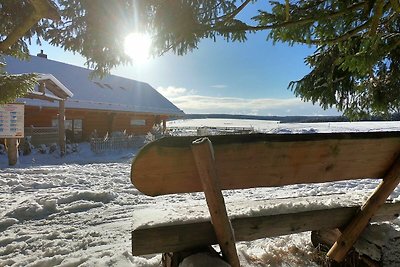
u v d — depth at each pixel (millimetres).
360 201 2291
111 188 7090
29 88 4457
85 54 3475
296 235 3262
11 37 2535
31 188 7105
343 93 5051
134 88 28672
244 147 1605
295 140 1692
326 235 2600
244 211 2027
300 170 1767
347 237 2154
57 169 10156
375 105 4836
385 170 2008
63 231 4031
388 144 1901
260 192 6527
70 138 20062
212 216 1546
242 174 1663
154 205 5438
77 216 4770
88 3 2953
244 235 1939
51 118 19188
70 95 15148
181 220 1803
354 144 1827
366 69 3229
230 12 3064
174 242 1760
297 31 3098
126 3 2945
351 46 3584
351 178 1931
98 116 22109
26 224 4387
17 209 4766
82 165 11945
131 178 1480
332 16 2625
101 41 3289
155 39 3115
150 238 1729
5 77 4168
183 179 1554
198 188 1600
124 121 24062
